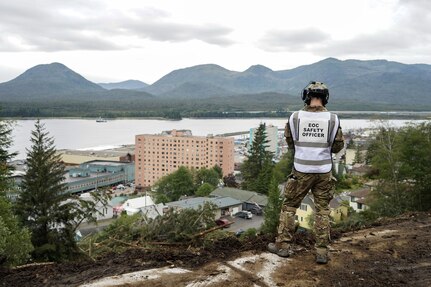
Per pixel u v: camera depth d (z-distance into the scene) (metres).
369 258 5.52
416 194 20.45
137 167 97.62
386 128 24.33
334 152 4.98
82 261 5.32
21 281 4.63
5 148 21.77
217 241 5.94
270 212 22.56
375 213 20.41
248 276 4.73
